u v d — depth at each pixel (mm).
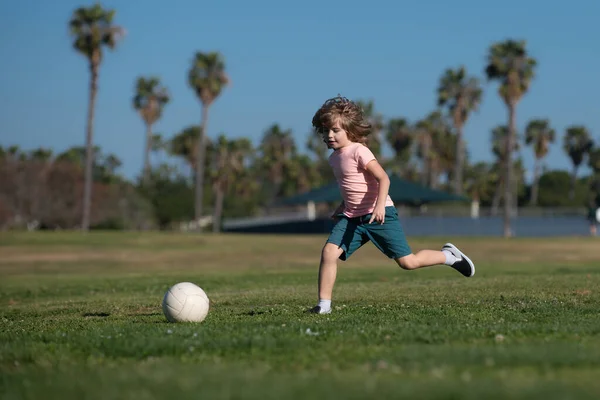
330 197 66750
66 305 12484
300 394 4047
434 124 101375
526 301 10242
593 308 9188
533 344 5801
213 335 6617
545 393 3973
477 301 10414
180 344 6051
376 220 8453
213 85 70125
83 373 5020
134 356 5754
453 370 4676
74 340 6586
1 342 6789
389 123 99875
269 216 89438
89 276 22625
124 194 76938
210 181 100500
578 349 5449
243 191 105125
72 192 71625
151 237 45531
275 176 111062
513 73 59812
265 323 7648
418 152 103562
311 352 5590
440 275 19297
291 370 4902
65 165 72250
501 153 110312
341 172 8664
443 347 5664
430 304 10094
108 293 15773
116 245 40000
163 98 91562
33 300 14906
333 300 11219
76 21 58594
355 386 4242
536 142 107875
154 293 15336
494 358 5047
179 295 8219
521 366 4812
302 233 68875
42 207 70375
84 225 59938
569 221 69062
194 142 98500
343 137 8602
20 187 69875
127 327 7602
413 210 72688
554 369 4727
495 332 6496
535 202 112562
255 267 27031
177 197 86125
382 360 5094
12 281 20609
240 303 11328
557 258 30812
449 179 115750
